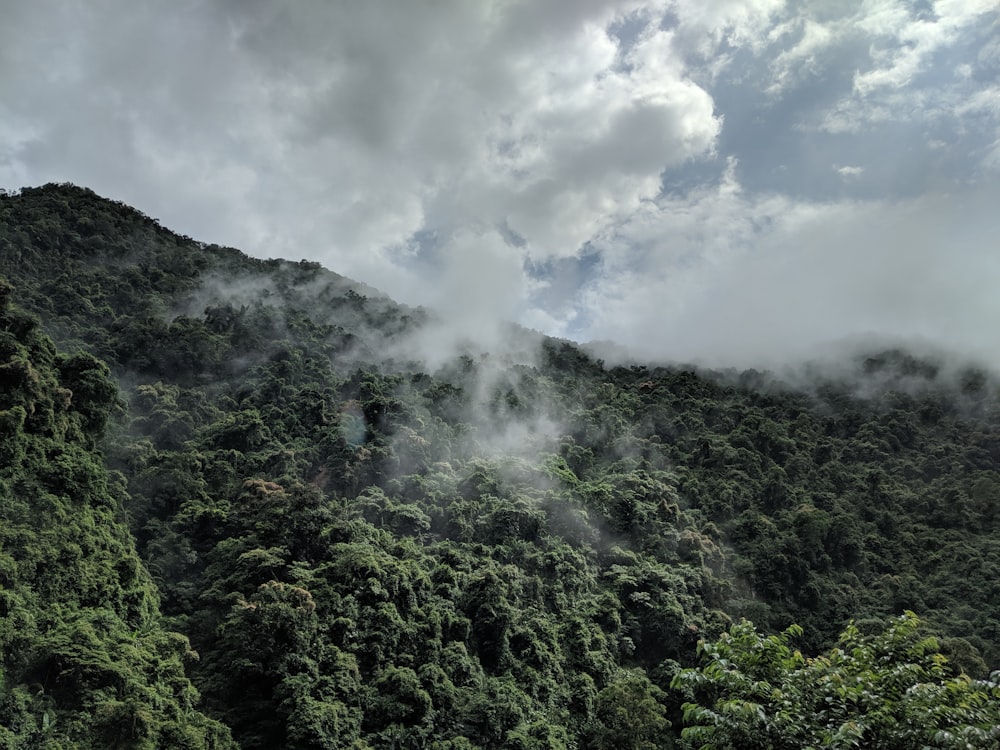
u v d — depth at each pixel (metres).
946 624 75.69
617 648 68.00
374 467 77.56
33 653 41.03
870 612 80.00
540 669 61.22
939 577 84.56
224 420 79.50
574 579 71.81
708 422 118.75
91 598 48.59
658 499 86.88
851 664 17.50
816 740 15.60
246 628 51.19
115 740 39.62
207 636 54.44
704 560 81.50
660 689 62.44
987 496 97.56
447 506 74.75
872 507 99.12
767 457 108.38
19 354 53.91
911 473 109.50
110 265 113.25
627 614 71.19
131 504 63.28
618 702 58.25
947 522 96.44
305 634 51.16
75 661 40.97
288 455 73.62
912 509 100.62
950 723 14.88
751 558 85.38
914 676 16.16
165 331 91.94
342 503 71.81
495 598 61.59
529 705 56.75
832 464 108.75
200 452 73.19
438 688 52.81
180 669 47.66
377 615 55.75
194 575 60.06
